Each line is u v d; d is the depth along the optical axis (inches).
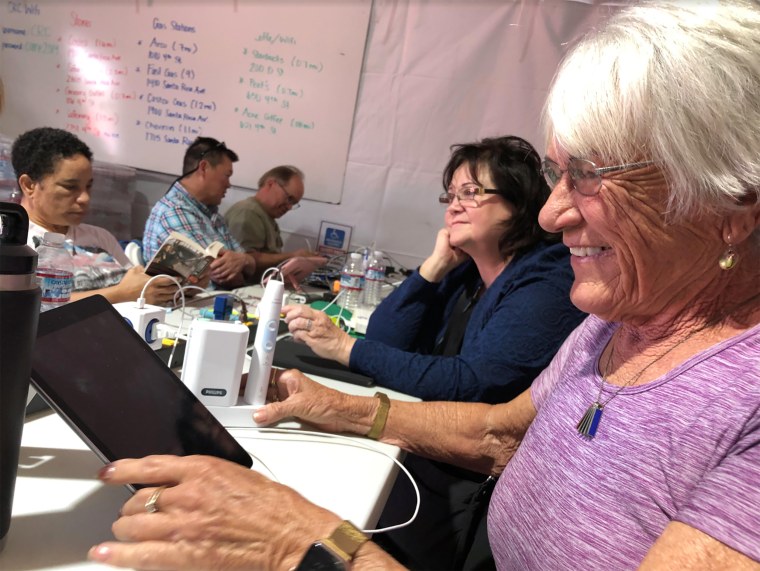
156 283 66.9
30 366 20.3
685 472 22.4
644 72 22.0
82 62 143.3
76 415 23.9
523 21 125.6
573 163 24.8
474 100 130.7
